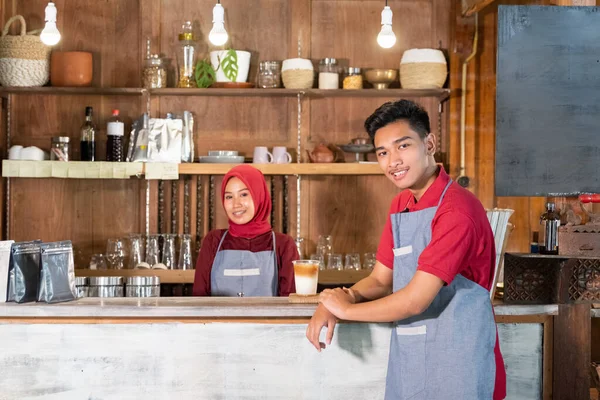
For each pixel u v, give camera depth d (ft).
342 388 7.59
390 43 11.50
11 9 14.52
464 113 14.25
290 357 7.57
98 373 7.51
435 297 6.86
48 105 14.62
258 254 10.42
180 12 14.75
